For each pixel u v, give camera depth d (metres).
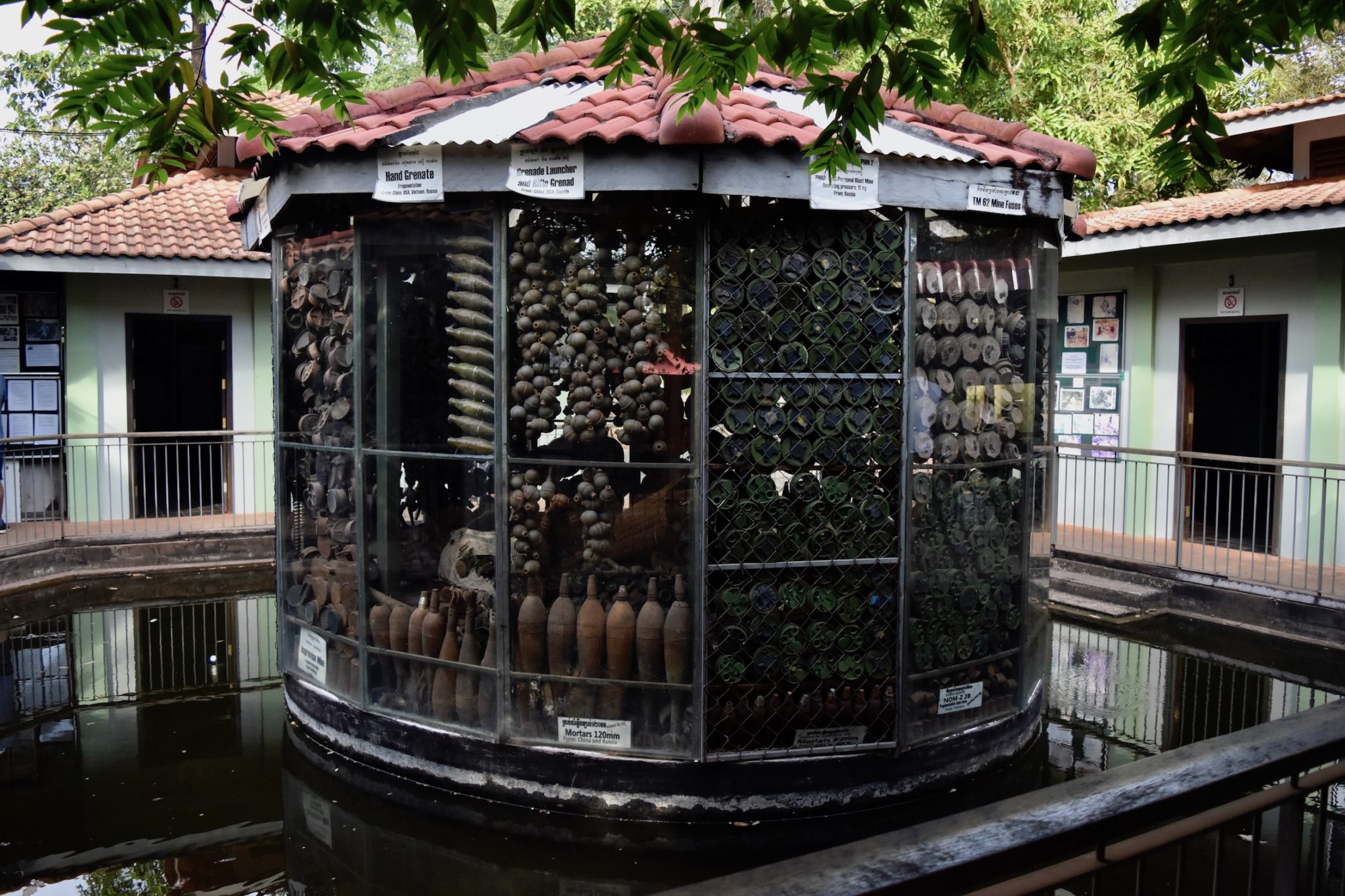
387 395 5.69
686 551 5.05
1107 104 15.11
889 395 5.16
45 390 12.57
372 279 5.63
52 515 12.58
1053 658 8.20
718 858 4.79
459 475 5.70
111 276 12.65
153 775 5.87
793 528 5.07
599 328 5.21
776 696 5.11
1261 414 10.95
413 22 3.06
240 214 6.62
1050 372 6.28
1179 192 15.61
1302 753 2.33
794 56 3.67
